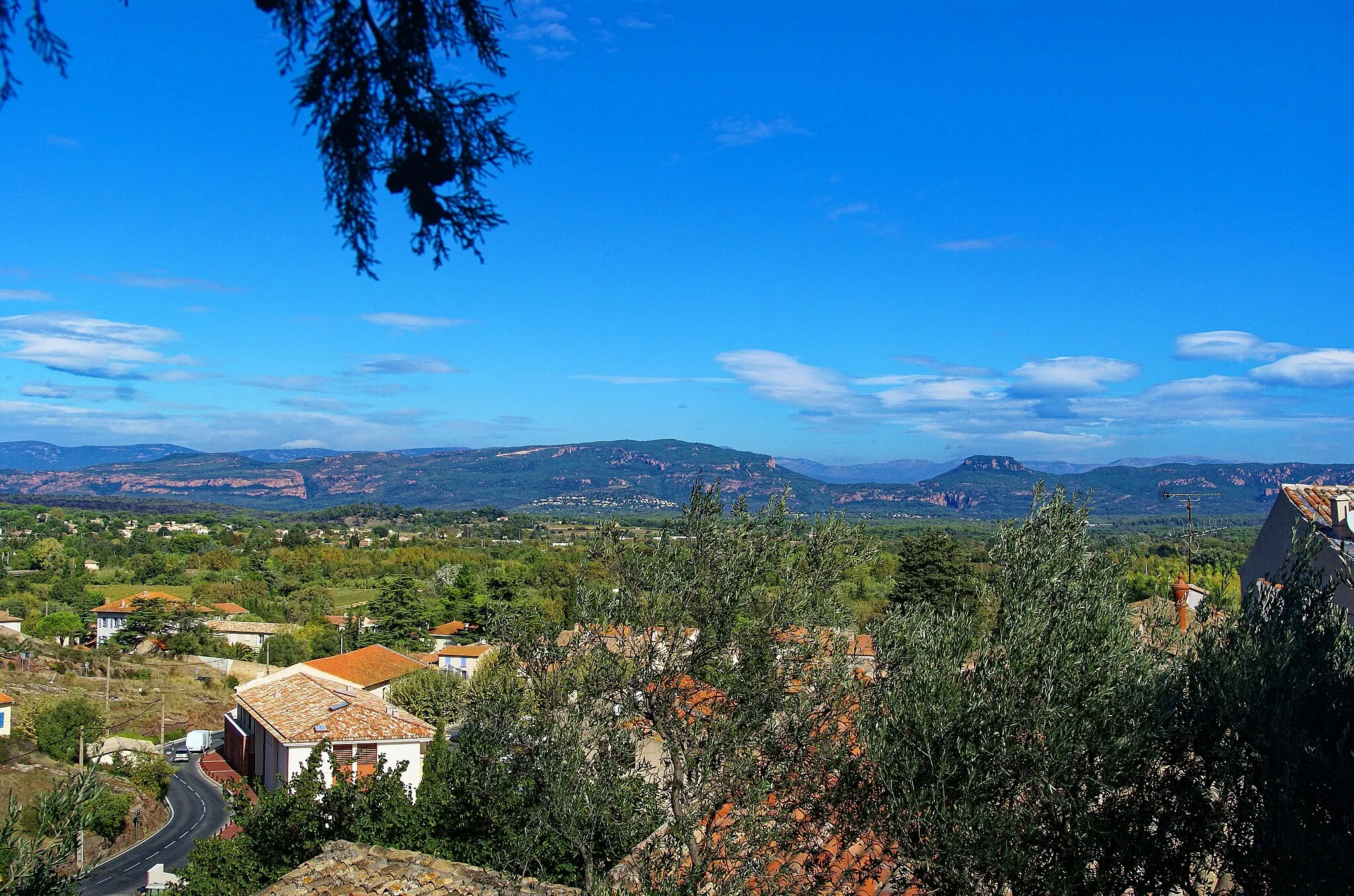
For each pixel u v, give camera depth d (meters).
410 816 16.67
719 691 9.20
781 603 9.29
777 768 9.10
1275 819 7.44
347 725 32.69
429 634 80.75
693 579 9.27
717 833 8.98
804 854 9.20
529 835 10.55
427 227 3.52
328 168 3.44
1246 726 7.82
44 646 74.88
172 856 35.28
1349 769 7.36
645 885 8.66
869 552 10.09
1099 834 7.74
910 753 8.12
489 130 3.51
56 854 6.43
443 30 3.48
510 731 10.05
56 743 43.66
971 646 9.05
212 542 167.62
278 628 88.81
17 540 156.12
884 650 9.25
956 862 7.62
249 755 41.91
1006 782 8.02
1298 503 16.77
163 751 51.44
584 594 9.51
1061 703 8.03
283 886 11.36
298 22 3.36
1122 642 8.53
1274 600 8.85
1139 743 7.78
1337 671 8.44
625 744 9.37
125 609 92.62
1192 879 8.13
